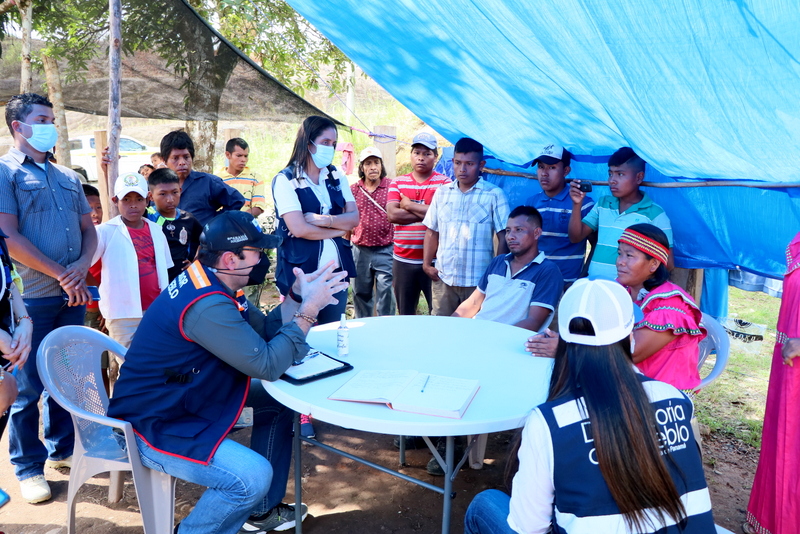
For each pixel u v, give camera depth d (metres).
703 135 2.53
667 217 3.55
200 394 2.32
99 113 5.34
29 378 3.10
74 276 3.10
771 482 2.64
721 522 2.96
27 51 4.39
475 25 2.75
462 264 4.21
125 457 2.49
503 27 2.58
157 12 4.43
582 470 1.50
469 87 3.62
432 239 4.50
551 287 3.38
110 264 3.39
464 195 4.20
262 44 7.63
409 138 11.18
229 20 7.29
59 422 3.35
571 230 3.93
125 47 4.61
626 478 1.45
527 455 1.57
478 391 2.26
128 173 3.38
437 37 3.11
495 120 4.02
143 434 2.30
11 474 3.39
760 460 2.73
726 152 2.59
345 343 2.69
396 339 2.96
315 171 3.43
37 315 3.14
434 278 4.57
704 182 3.07
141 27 4.49
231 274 2.34
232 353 2.22
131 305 3.43
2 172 2.95
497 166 5.20
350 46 3.73
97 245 3.37
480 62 3.17
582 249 4.16
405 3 2.87
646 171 3.78
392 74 3.91
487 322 3.28
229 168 5.98
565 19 2.27
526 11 2.34
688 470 1.52
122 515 3.02
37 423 3.20
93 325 4.09
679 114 2.45
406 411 2.06
